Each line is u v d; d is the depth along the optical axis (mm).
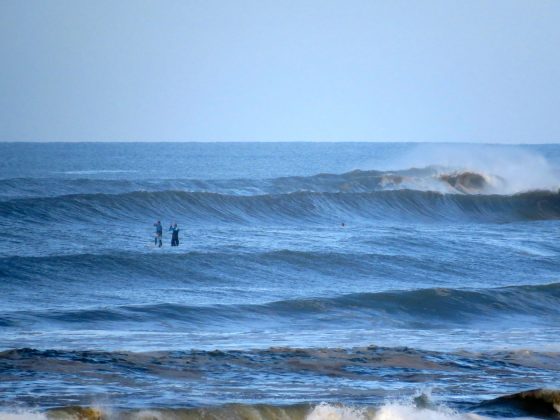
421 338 95062
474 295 116188
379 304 111312
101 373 69625
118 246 149875
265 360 77250
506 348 89125
